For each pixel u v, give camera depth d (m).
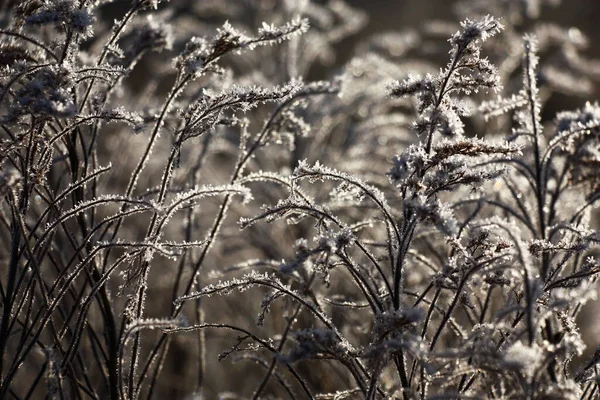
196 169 3.99
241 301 5.53
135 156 6.45
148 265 2.86
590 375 2.86
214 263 6.02
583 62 6.02
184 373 5.29
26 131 2.68
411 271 3.82
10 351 4.00
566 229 2.73
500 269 2.66
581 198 3.60
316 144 5.68
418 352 2.30
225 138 5.68
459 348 2.51
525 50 2.91
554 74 5.17
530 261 2.43
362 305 2.80
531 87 2.88
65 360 2.65
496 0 6.51
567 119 3.28
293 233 5.43
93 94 3.18
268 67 6.94
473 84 2.62
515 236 2.38
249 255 6.19
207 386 5.50
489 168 3.02
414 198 2.55
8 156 2.70
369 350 2.37
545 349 2.33
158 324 2.53
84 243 2.65
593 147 3.04
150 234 2.88
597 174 3.07
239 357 3.00
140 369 4.85
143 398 4.95
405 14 12.50
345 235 2.48
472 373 2.68
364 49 7.89
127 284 2.76
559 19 11.59
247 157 3.37
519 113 3.33
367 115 5.95
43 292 2.61
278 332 4.82
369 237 4.55
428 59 9.45
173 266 5.11
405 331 2.50
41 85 2.40
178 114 3.01
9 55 2.74
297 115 5.46
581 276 2.63
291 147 3.49
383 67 5.89
